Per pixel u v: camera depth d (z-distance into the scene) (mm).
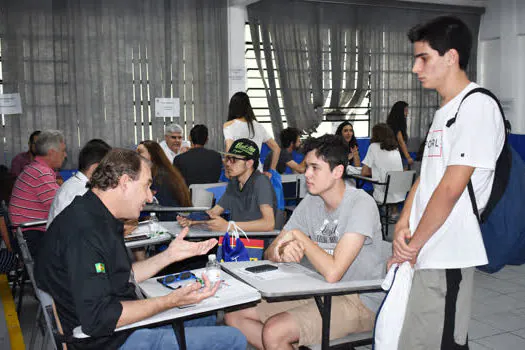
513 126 8133
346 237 2047
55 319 1693
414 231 1718
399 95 7910
